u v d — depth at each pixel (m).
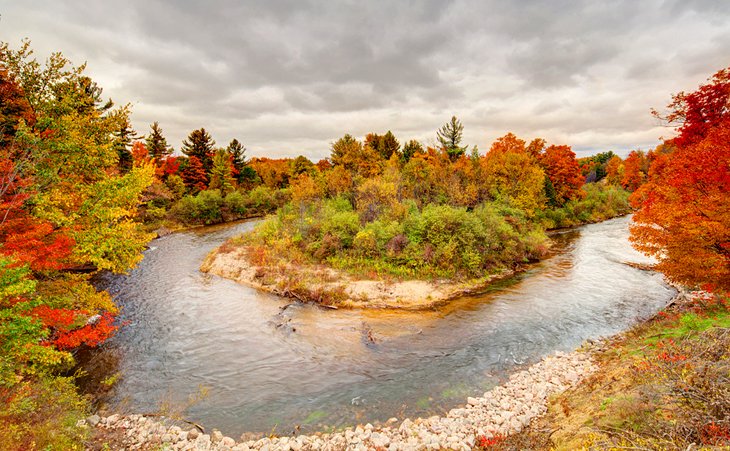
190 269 25.75
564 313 16.88
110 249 12.44
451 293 19.78
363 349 13.84
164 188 48.22
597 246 32.09
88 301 12.41
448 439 8.59
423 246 22.84
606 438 6.73
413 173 38.59
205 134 64.38
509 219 31.38
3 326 7.45
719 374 6.76
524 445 7.91
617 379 9.58
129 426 9.42
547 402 9.94
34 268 9.82
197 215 48.91
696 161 10.17
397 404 10.43
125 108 13.34
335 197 36.25
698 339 9.01
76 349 13.65
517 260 25.97
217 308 18.09
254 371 12.35
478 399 10.30
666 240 11.43
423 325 15.94
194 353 13.58
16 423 7.74
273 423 9.68
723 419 5.60
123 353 13.51
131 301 19.02
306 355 13.43
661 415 6.69
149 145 58.34
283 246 25.44
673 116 13.18
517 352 13.34
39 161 11.02
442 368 12.38
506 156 41.72
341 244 24.33
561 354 12.93
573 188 50.38
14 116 12.55
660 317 15.05
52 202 11.11
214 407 10.41
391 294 19.27
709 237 10.30
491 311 17.34
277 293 20.19
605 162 101.50
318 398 10.79
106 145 12.91
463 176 37.69
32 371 9.13
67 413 8.98
